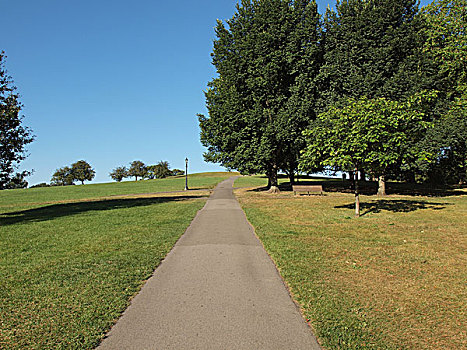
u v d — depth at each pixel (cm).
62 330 398
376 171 1281
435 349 347
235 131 2409
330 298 480
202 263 678
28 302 486
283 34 2270
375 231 962
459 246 772
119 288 538
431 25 2186
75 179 11119
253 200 2050
